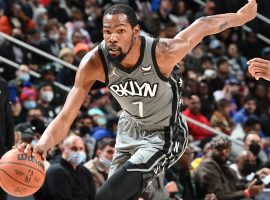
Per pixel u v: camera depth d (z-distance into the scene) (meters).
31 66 15.27
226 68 17.98
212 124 15.13
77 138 9.59
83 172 9.75
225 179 10.66
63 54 15.69
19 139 10.12
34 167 5.90
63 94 14.38
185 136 6.79
